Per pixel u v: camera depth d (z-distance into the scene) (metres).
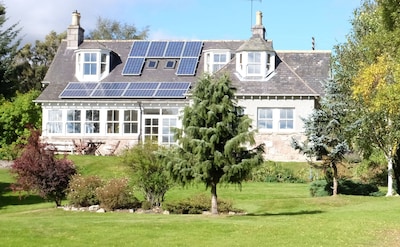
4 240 16.83
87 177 28.45
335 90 32.47
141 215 24.45
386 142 32.75
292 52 51.56
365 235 18.56
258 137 45.41
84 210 26.84
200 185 34.78
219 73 47.66
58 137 48.53
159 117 48.00
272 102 45.50
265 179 39.69
